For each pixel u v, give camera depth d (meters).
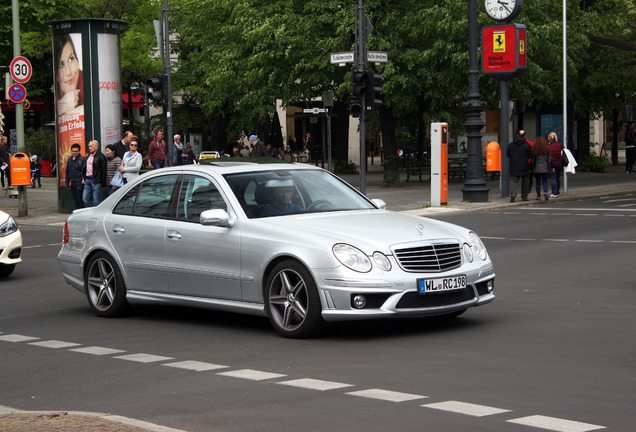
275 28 47.47
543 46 45.75
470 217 31.89
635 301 15.05
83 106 37.06
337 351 11.63
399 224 12.98
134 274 14.66
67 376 10.76
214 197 13.82
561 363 10.56
